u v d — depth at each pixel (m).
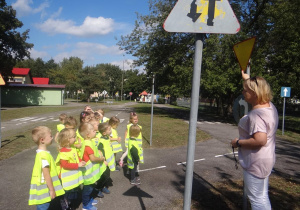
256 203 2.27
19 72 52.72
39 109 28.61
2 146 7.64
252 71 17.22
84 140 3.79
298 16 16.05
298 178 5.34
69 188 3.41
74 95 73.75
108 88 59.66
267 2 19.98
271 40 18.89
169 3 23.08
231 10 1.78
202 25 1.78
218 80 18.23
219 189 4.50
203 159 6.81
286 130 15.91
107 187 4.52
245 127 2.31
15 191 4.20
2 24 28.47
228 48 18.89
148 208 3.69
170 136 10.48
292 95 17.97
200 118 22.92
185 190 1.81
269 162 2.20
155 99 72.75
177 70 20.64
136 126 4.70
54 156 6.66
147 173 5.40
